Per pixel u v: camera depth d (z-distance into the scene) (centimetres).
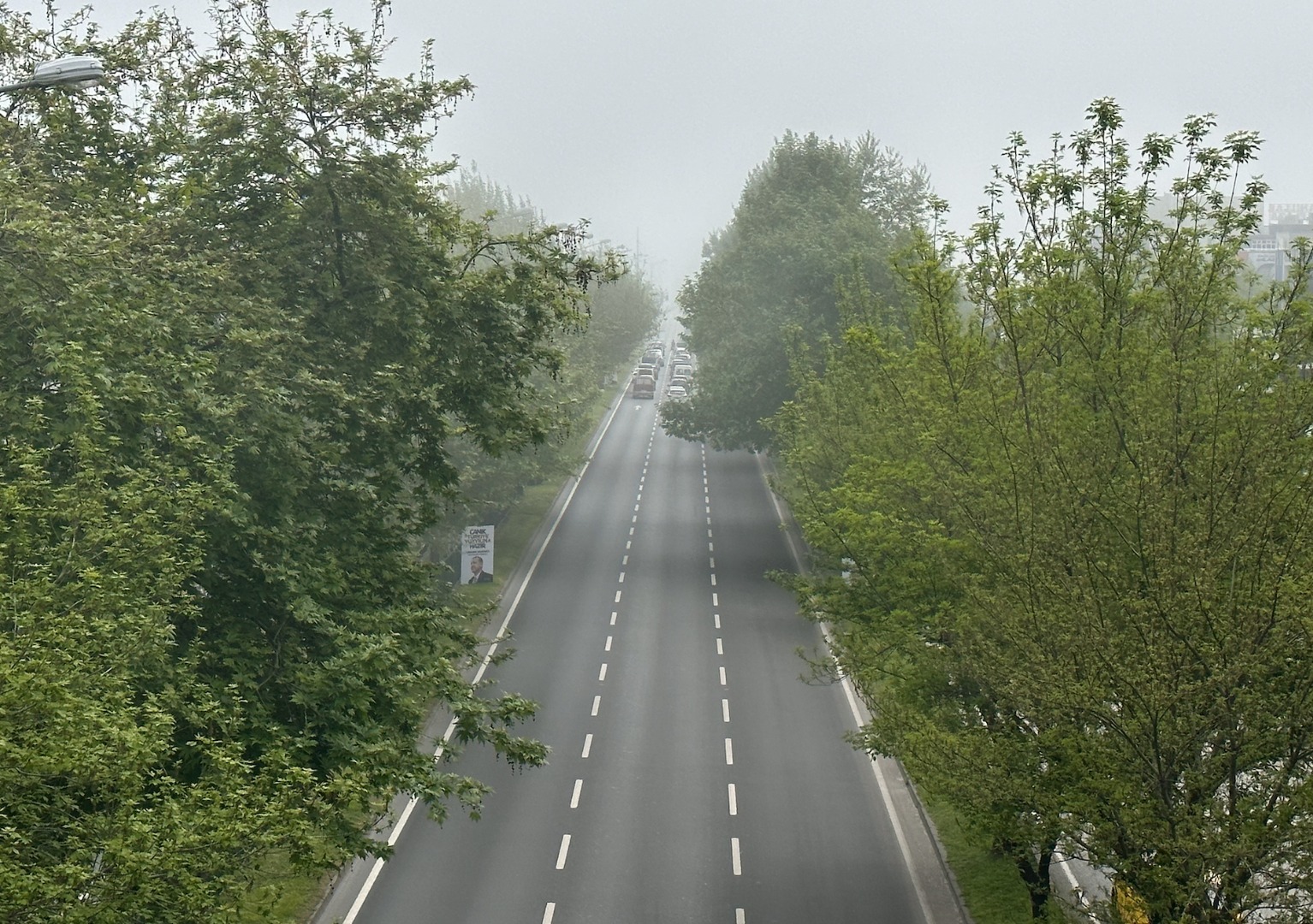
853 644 2466
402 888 2530
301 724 1814
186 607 1457
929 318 2239
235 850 1218
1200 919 1376
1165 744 1434
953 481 1950
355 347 2258
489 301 2434
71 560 1271
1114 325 1870
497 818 2916
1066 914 1888
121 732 1067
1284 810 1321
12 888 955
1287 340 1681
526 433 2489
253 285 2184
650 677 4053
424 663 2011
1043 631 1584
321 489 2111
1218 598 1421
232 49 2308
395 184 2314
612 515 6800
